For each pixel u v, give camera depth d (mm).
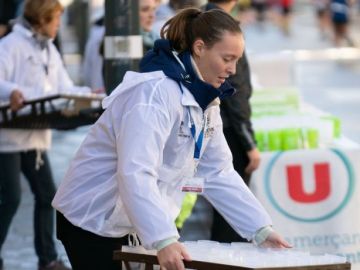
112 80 10234
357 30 61625
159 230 6340
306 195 11516
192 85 6719
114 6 10141
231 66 6797
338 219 11586
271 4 73938
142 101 6625
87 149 7062
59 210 7160
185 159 6918
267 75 20875
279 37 57000
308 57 43031
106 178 7012
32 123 11312
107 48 10234
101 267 7109
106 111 6898
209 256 6367
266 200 11422
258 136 11930
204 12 6840
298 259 6270
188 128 6789
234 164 11055
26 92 11242
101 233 7012
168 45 6820
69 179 7113
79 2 28938
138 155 6500
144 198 6398
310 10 85500
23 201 16406
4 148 11508
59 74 11898
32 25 11438
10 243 13648
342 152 11570
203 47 6754
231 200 7289
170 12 18750
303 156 11492
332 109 27062
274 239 7141
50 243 11961
